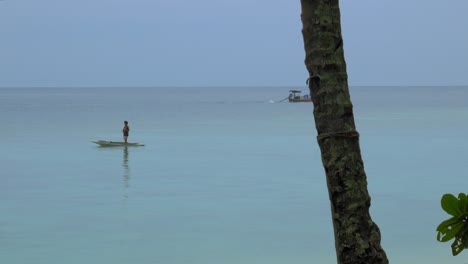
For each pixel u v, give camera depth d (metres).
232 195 30.88
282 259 19.70
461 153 48.69
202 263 19.19
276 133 69.50
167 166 42.09
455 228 4.34
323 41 5.06
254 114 114.44
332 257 19.94
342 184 5.08
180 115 110.31
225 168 40.94
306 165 42.38
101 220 25.09
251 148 53.94
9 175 37.66
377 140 59.88
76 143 57.72
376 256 5.11
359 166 5.12
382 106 148.62
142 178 36.62
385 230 23.38
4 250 20.44
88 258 19.62
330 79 5.07
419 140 59.66
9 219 25.14
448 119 92.06
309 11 5.09
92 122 89.44
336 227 5.17
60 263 19.02
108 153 49.78
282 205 28.22
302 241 21.88
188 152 50.75
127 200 29.53
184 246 21.12
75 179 36.12
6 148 53.22
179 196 30.64
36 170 39.94
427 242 21.56
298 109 139.50
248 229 23.52
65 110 134.12
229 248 20.88
